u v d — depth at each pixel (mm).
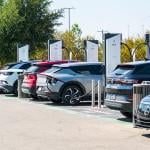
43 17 43312
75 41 60125
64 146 11625
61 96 22250
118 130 14055
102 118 17016
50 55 31531
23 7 43000
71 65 22578
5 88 28125
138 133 13430
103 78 21906
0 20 42438
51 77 22234
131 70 16078
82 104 22703
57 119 16781
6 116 17672
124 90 15797
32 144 11938
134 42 48719
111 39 21766
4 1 44844
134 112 13828
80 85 22391
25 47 35781
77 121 16188
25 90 25281
